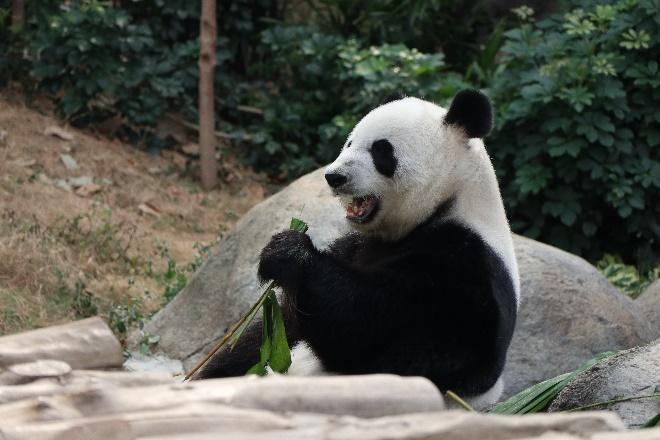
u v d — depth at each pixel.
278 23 17.02
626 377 5.49
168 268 11.23
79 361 3.19
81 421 2.58
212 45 14.54
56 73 14.59
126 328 9.85
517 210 13.55
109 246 11.61
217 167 15.27
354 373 5.91
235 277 8.77
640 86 13.26
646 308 9.59
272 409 2.68
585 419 2.66
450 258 5.75
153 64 15.16
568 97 12.77
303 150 15.80
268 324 5.75
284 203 9.10
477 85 14.82
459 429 2.54
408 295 5.69
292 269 5.72
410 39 16.92
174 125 16.17
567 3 14.88
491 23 17.38
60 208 12.16
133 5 16.33
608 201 13.00
